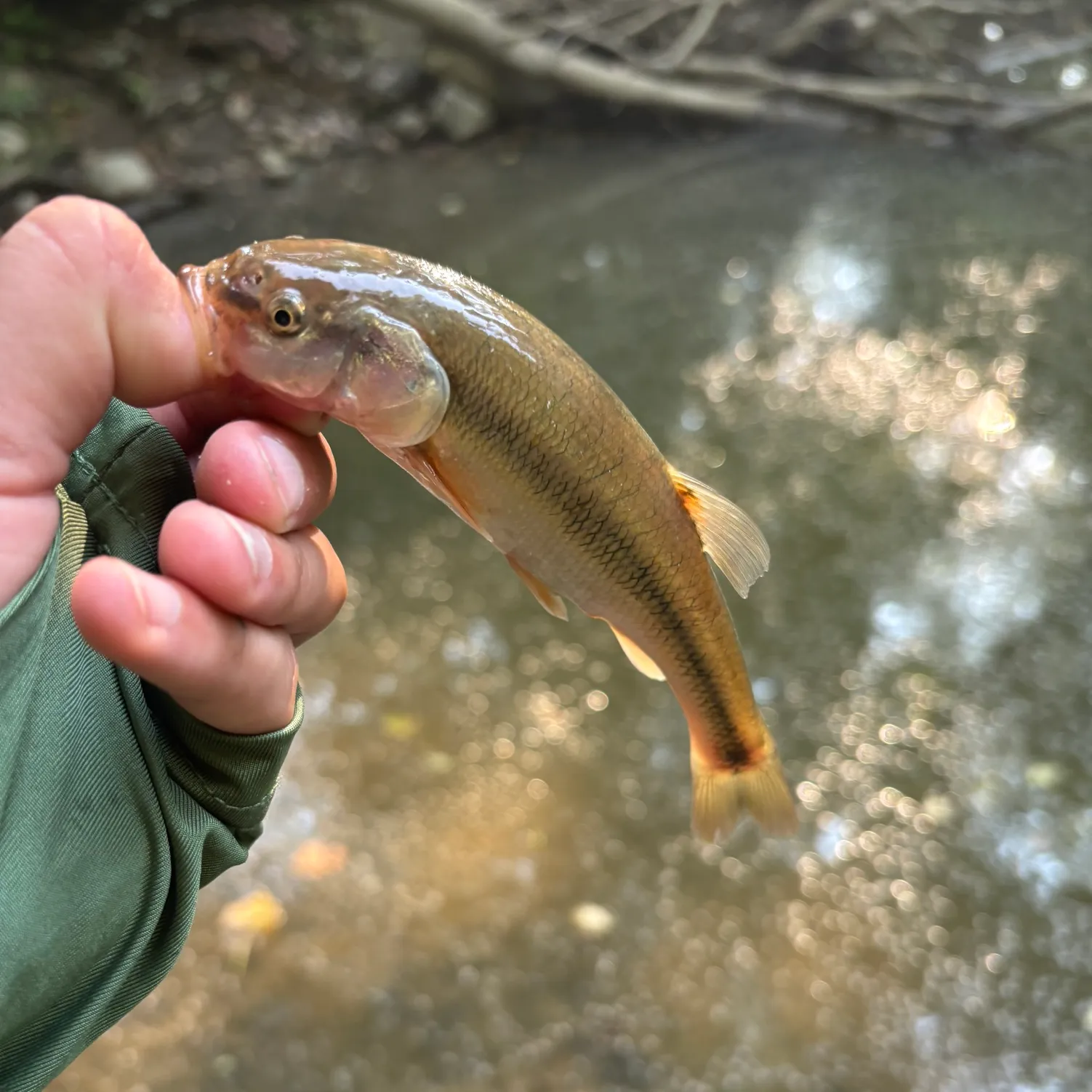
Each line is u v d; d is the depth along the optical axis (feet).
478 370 0.68
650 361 2.94
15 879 0.49
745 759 0.94
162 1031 1.27
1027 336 3.00
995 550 2.18
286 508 0.55
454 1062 1.27
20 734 0.50
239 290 0.61
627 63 5.06
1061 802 1.62
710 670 0.88
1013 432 2.56
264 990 1.33
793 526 2.27
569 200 4.17
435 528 2.27
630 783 1.66
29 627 0.50
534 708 1.81
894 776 1.67
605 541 0.76
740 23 5.40
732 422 2.65
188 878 0.57
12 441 0.49
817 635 1.98
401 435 0.66
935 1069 1.27
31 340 0.49
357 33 4.83
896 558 2.17
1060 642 1.93
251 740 0.58
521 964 1.39
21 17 3.85
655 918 1.45
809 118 5.10
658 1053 1.29
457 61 4.74
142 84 3.98
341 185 4.15
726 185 4.34
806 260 3.57
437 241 3.72
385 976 1.36
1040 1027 1.32
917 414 2.66
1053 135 4.88
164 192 3.74
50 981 0.51
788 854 1.54
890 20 5.39
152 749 0.56
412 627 1.98
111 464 0.57
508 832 1.57
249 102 4.27
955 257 3.54
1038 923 1.44
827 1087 1.25
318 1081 1.24
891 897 1.48
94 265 0.50
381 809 1.60
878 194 4.19
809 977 1.37
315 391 0.63
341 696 1.81
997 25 5.70
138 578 0.50
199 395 0.63
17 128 3.57
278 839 1.54
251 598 0.53
